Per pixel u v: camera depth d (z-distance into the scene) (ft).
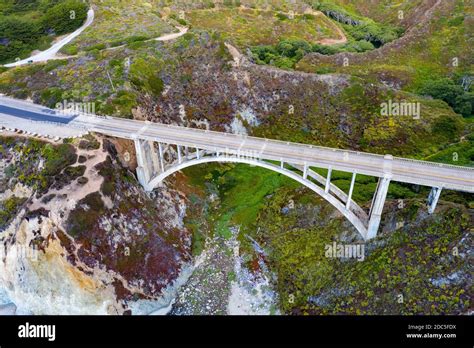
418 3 457.27
